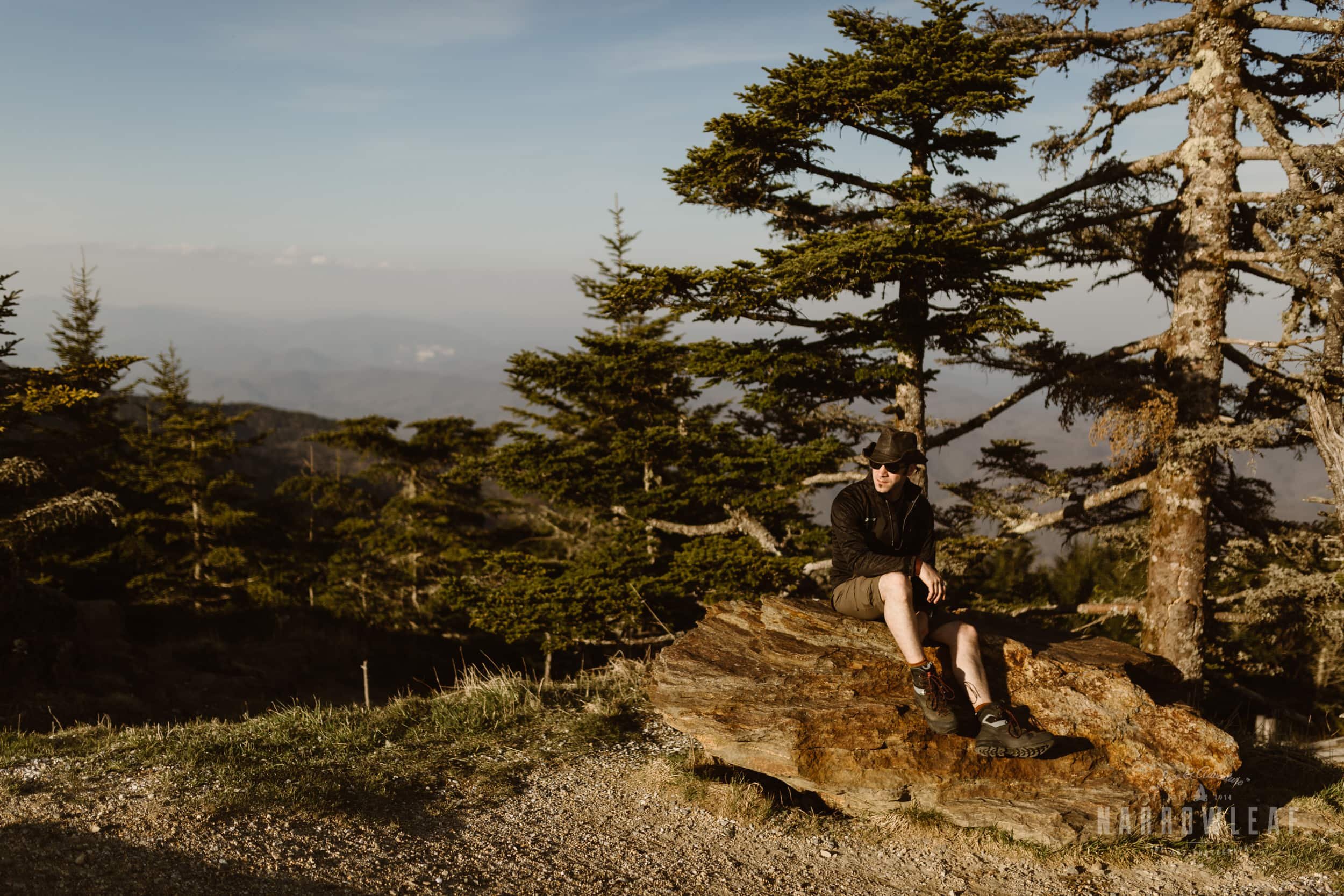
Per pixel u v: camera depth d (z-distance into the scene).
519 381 17.08
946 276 10.19
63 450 21.97
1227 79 10.78
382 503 28.58
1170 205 11.66
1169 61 11.54
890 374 10.95
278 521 30.03
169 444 27.12
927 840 4.77
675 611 16.17
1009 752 4.40
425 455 26.11
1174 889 4.35
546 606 14.55
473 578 17.48
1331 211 9.40
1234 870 4.58
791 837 4.84
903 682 5.05
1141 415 10.55
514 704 7.25
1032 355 11.86
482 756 6.09
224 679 17.14
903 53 10.20
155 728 6.47
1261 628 12.94
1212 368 10.98
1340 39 10.02
